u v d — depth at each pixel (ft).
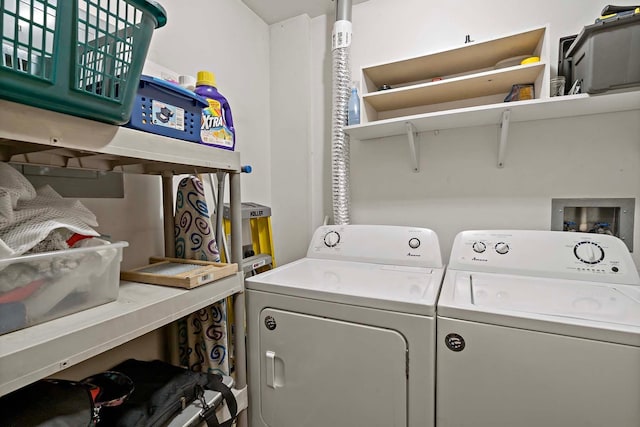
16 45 1.56
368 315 3.27
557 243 4.07
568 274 3.85
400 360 3.14
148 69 4.12
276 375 3.80
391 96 5.26
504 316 2.77
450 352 2.96
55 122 1.85
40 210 2.17
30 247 1.94
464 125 5.26
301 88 6.48
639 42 3.47
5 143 2.24
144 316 2.39
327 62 6.43
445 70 5.29
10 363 1.62
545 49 4.09
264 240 6.20
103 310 2.29
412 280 3.94
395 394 3.18
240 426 3.67
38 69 1.68
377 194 6.11
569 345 2.59
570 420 2.60
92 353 2.02
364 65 5.50
